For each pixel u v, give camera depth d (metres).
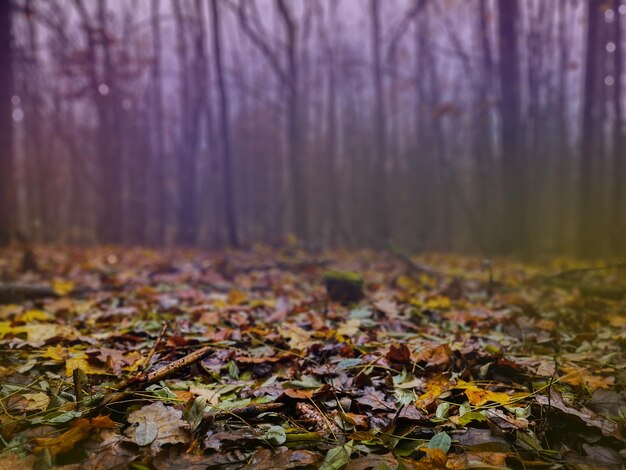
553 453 1.54
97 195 21.48
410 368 2.30
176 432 1.55
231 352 2.43
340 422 1.70
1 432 1.51
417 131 23.73
